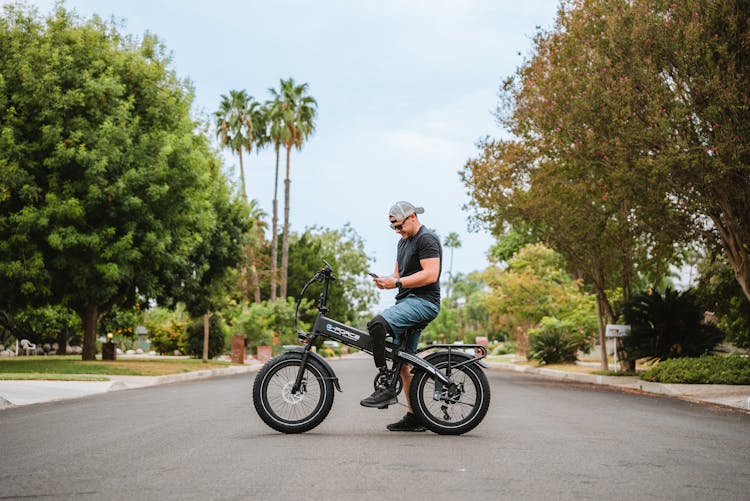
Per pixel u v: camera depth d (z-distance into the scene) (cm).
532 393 1758
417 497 530
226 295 3669
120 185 2531
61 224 2581
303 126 6025
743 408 1504
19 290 2795
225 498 526
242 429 923
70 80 2609
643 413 1285
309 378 884
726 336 2838
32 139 2597
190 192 2844
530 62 2408
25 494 541
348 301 8162
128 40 2927
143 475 612
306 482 580
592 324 3962
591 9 1952
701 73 1764
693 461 718
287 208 6175
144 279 2923
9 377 1953
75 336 6006
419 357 865
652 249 2695
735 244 1984
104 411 1188
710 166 1717
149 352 5944
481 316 8938
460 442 803
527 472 630
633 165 1870
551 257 4403
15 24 2692
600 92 1855
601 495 546
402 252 887
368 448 752
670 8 1814
